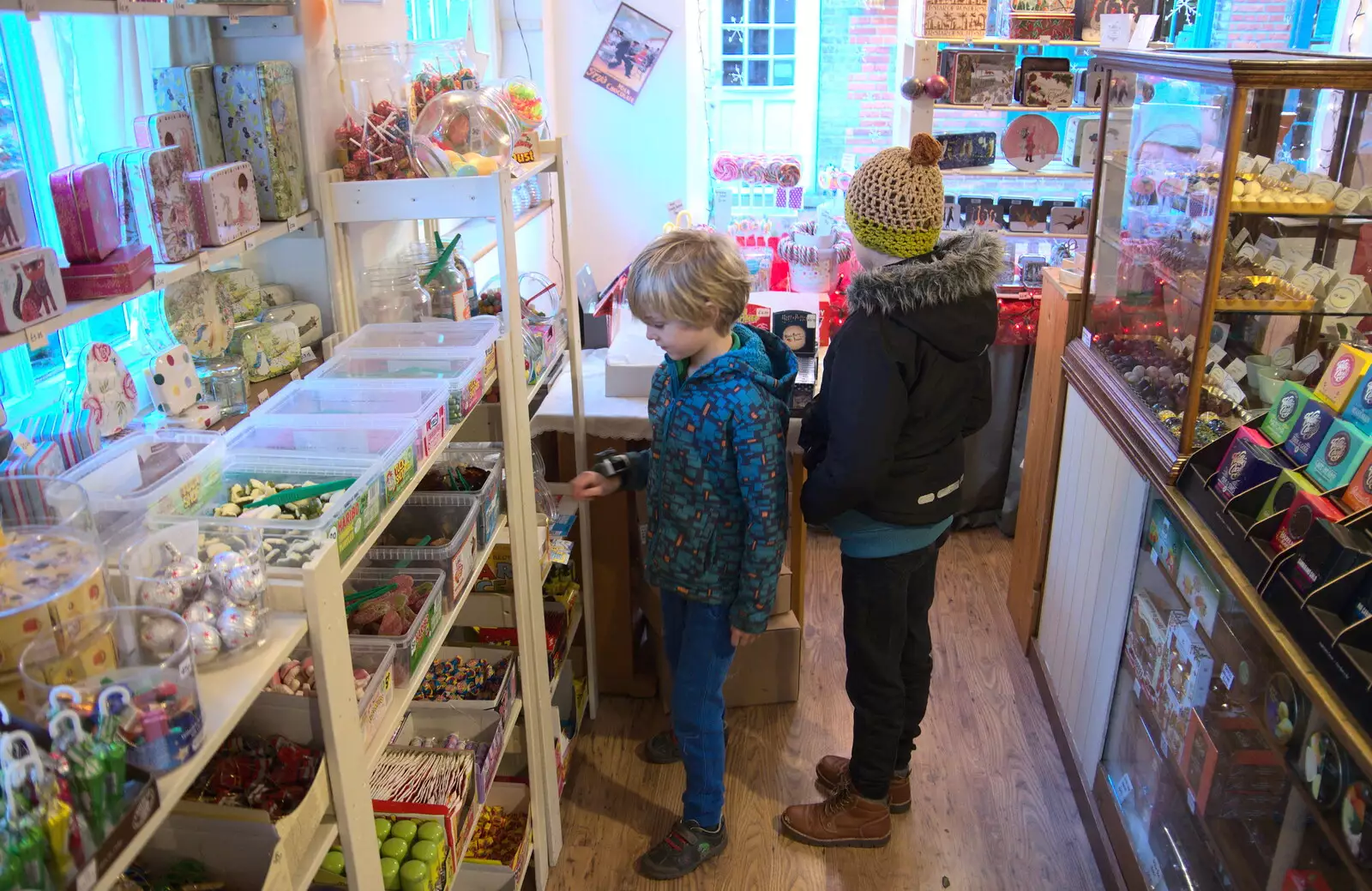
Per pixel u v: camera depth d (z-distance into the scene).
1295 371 2.02
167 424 1.46
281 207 1.63
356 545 1.29
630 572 2.88
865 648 2.14
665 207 3.86
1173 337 2.07
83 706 0.87
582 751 2.66
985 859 2.30
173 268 1.33
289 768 1.16
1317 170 1.97
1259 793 1.63
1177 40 3.81
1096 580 2.42
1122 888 2.12
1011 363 3.65
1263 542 1.61
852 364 1.89
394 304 1.94
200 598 1.09
